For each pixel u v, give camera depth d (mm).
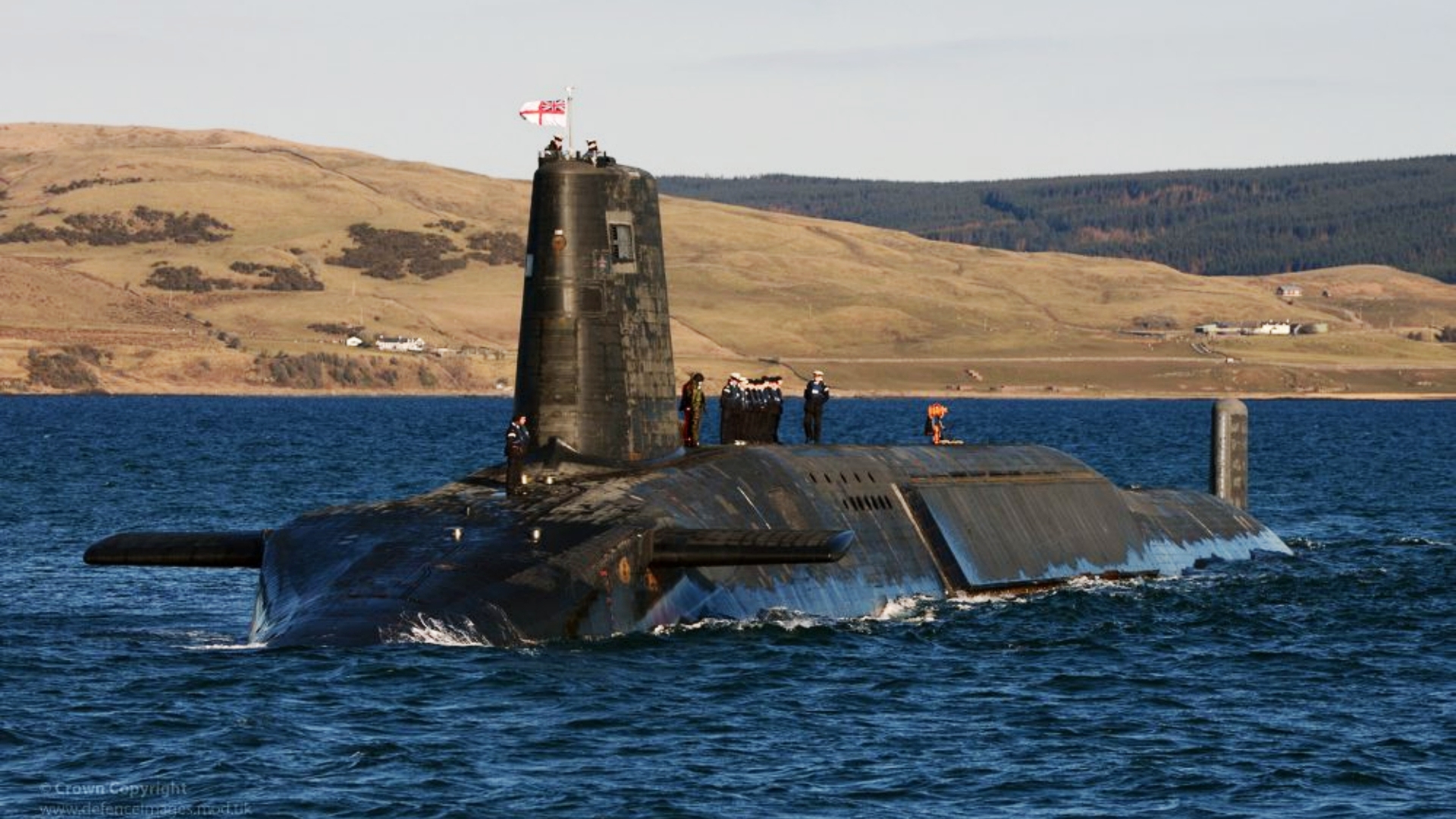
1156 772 101062
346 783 95312
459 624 121438
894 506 158500
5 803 91625
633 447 142750
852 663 126562
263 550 134750
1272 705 118562
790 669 123188
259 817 89875
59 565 189500
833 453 159750
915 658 129750
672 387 147625
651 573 130500
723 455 148250
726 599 135375
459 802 92688
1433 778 100625
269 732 104688
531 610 122875
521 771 98062
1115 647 137000
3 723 106250
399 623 121125
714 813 91812
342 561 129125
